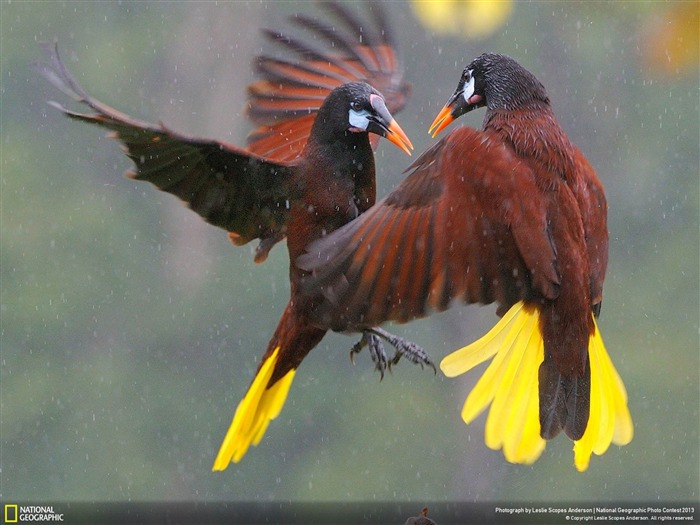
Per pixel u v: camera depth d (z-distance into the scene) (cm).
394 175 1650
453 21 1439
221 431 1741
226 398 1744
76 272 1775
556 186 560
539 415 557
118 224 1823
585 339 558
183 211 1817
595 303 575
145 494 1709
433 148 576
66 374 1755
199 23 1984
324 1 722
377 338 644
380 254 541
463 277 542
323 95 713
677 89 1734
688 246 1709
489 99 605
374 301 536
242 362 1759
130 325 1770
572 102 1741
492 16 1434
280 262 1797
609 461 1620
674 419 1634
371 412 1738
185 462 1714
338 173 615
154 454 1734
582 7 1723
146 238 1817
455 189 552
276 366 644
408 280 538
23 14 1911
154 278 1792
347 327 621
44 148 1842
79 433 1730
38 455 1723
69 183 1831
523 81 596
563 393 557
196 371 1755
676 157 1739
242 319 1777
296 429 1734
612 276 1698
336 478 1695
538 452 562
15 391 1738
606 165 1745
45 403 1745
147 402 1739
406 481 1708
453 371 571
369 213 550
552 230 554
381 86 716
